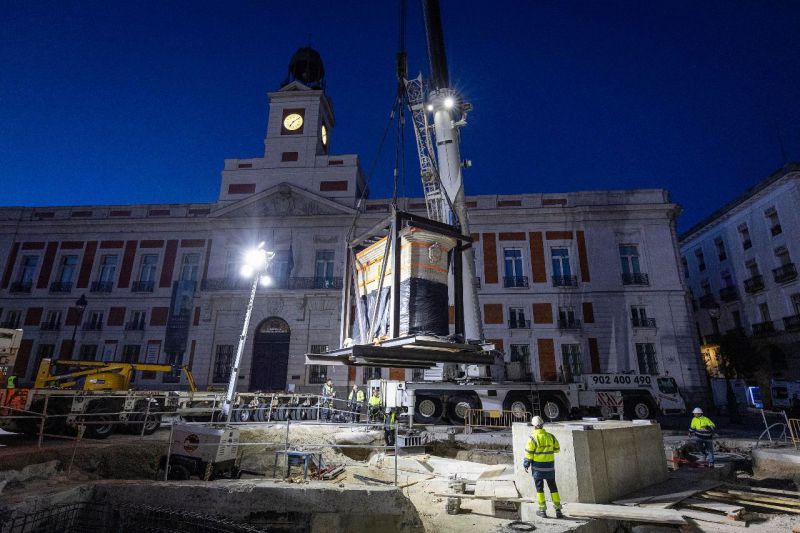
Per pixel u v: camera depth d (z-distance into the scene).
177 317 29.16
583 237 29.30
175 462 8.63
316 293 27.83
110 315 29.86
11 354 11.18
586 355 27.11
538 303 28.28
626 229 29.20
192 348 28.42
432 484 9.05
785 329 29.44
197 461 8.45
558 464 7.27
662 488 7.82
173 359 28.67
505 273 29.14
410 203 30.28
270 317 28.23
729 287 34.91
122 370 15.18
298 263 29.45
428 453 12.38
